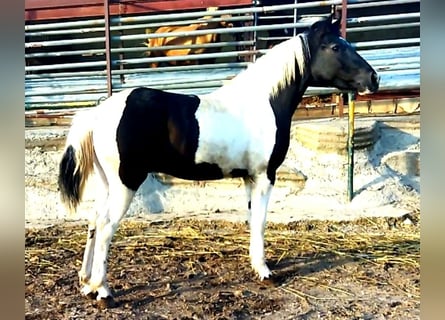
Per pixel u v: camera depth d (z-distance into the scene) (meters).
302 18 5.73
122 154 2.77
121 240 4.07
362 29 5.21
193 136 2.86
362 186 4.77
